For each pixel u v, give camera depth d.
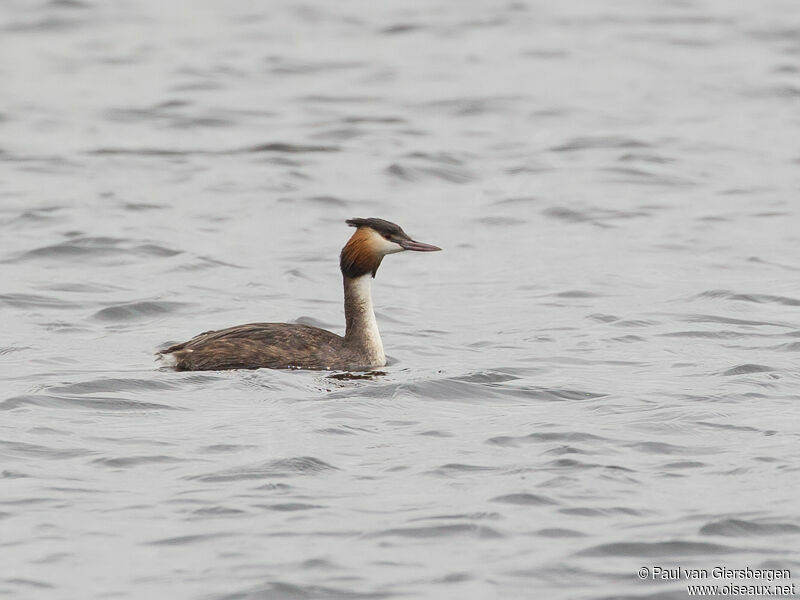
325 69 37.69
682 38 41.06
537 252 22.20
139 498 11.12
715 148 29.80
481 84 35.94
